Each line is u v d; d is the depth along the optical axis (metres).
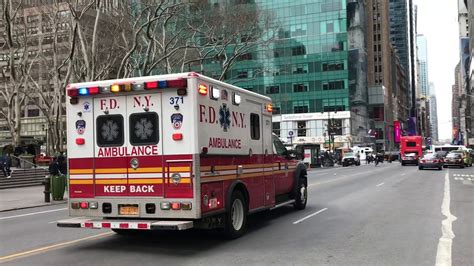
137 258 8.14
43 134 82.94
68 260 8.12
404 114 192.25
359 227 10.95
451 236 9.73
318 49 96.88
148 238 10.01
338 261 7.68
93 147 9.27
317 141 95.31
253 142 10.91
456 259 7.75
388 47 142.75
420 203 15.70
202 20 40.47
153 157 8.84
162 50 38.91
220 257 8.08
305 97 97.06
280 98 96.31
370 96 126.62
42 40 44.84
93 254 8.57
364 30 110.00
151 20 34.28
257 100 11.24
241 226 10.02
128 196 8.98
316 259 7.83
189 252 8.53
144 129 8.94
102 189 9.18
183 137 8.66
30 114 84.94
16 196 23.05
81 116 9.39
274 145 12.51
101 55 40.94
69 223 8.95
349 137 93.31
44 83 54.06
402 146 60.12
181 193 8.62
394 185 23.75
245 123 10.56
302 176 14.44
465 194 18.75
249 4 46.31
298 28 98.19
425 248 8.59
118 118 9.14
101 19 39.16
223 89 9.62
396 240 9.37
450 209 14.07
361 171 42.12
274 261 7.73
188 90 8.65
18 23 42.09
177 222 8.47
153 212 8.78
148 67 38.50
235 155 9.96
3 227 12.73
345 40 95.12
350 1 101.56
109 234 10.68
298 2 98.12
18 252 8.92
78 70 43.25
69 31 40.88
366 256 8.01
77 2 35.22
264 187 11.41
